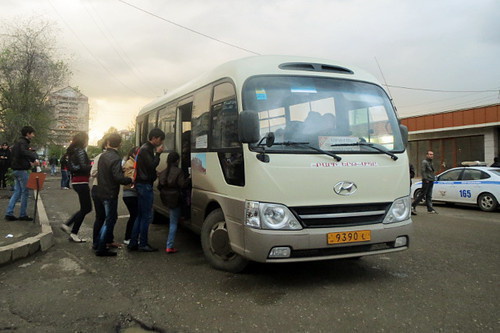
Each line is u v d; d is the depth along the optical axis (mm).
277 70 5008
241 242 4555
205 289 4539
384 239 4652
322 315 3789
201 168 5832
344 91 5129
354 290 4492
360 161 4703
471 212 11984
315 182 4434
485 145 19000
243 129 4305
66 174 18859
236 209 4676
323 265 5531
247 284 4711
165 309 3957
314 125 4762
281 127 4633
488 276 5023
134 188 6305
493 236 7688
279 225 4285
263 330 3480
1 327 3525
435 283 4742
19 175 7859
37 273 5133
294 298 4242
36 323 3629
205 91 5949
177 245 6844
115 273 5156
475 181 12484
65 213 10562
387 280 4859
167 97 8008
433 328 3500
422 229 8516
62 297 4281
